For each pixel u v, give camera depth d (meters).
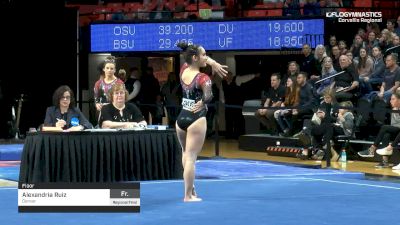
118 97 11.64
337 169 13.48
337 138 15.01
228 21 20.05
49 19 20.31
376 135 15.53
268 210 8.65
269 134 18.25
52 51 20.41
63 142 10.88
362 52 16.94
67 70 20.61
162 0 23.31
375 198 9.67
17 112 19.39
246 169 13.21
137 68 21.73
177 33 20.42
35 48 20.19
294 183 11.20
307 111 16.56
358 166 14.27
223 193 10.12
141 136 11.33
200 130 9.10
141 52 20.80
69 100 11.54
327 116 13.97
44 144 10.82
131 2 25.09
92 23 20.94
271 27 19.75
